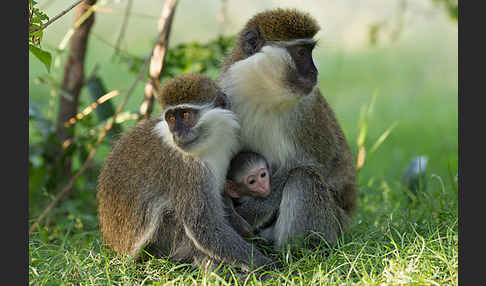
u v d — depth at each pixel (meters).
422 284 6.97
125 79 18.77
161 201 8.38
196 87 7.99
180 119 7.89
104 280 7.73
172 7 11.08
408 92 20.50
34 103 11.69
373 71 22.81
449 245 7.83
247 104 8.50
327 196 8.70
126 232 8.73
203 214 7.99
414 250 7.86
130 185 8.65
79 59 11.95
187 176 8.02
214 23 23.94
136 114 11.15
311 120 8.72
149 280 7.95
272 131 8.61
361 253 7.86
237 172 8.65
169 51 11.80
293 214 8.55
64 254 8.27
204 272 7.72
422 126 17.31
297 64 8.36
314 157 8.84
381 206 10.61
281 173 8.79
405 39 26.25
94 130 11.45
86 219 10.72
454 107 19.30
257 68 8.30
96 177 12.00
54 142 11.77
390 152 15.13
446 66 23.34
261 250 8.77
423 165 11.34
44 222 10.86
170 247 8.51
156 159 8.35
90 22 11.77
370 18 23.73
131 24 22.47
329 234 8.69
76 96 12.09
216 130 7.95
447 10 14.44
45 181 11.62
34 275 7.78
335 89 21.12
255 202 8.79
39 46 8.30
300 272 7.69
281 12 8.66
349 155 9.63
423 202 10.13
